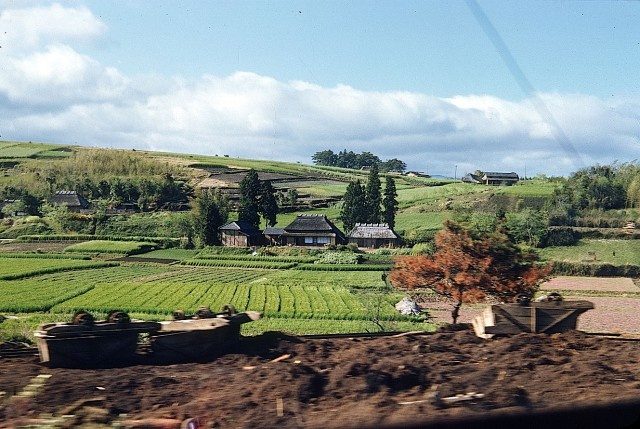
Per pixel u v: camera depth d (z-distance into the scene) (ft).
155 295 173.78
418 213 346.33
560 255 186.39
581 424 31.01
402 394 33.47
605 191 197.26
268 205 349.00
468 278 66.49
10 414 29.55
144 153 643.04
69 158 545.03
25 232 326.85
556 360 38.60
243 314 41.11
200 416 29.68
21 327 97.91
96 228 331.36
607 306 148.05
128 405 31.01
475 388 33.73
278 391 32.19
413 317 134.31
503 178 453.58
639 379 35.65
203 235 314.96
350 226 340.18
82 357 37.06
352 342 42.78
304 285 199.41
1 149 595.06
